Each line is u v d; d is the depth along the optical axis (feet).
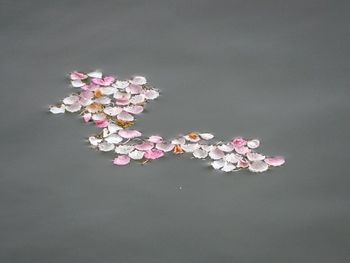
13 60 13.37
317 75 12.83
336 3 14.80
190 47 13.58
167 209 10.41
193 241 9.96
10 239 10.07
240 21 14.30
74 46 13.67
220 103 12.23
